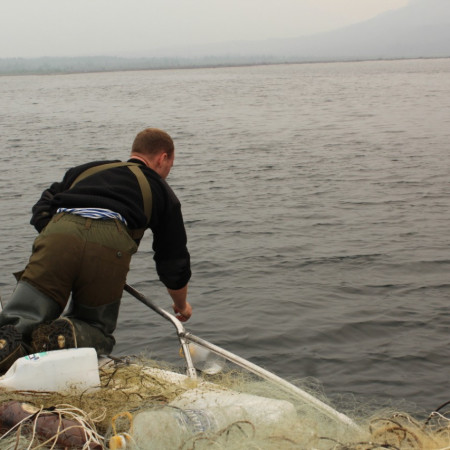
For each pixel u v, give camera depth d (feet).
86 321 10.48
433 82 270.67
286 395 9.95
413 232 32.89
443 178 49.01
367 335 20.03
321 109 133.18
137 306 22.62
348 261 27.91
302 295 23.67
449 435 8.95
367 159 60.64
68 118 125.18
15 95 244.42
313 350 18.97
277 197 43.11
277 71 651.66
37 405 8.80
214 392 9.47
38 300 10.03
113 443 8.03
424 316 21.43
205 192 45.70
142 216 10.55
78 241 10.10
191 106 153.07
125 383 9.89
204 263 27.89
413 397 16.14
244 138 83.51
